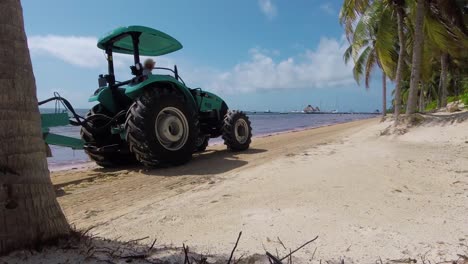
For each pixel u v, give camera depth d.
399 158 7.22
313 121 45.31
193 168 7.02
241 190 4.95
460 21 15.45
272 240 3.10
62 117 6.39
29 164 2.42
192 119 7.55
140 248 2.78
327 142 11.53
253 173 6.12
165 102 7.06
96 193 5.29
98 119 7.61
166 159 7.05
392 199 4.29
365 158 7.32
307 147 9.98
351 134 15.27
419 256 2.66
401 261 2.58
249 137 9.88
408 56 22.30
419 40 13.52
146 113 6.76
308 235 3.20
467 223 3.41
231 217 3.79
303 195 4.56
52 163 9.84
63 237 2.59
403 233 3.18
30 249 2.37
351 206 4.04
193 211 4.07
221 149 10.64
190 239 3.20
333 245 2.95
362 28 17.97
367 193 4.58
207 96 9.34
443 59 27.06
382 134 13.05
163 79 7.25
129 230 3.52
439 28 15.64
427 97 47.16
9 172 2.32
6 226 2.30
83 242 2.67
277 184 5.20
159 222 3.74
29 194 2.40
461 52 16.70
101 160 7.98
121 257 2.51
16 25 2.45
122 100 7.71
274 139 14.67
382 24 16.83
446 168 6.11
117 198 4.92
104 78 7.88
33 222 2.40
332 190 4.75
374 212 3.81
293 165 6.71
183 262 2.46
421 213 3.75
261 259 2.62
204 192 4.96
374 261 2.61
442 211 3.80
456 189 4.70
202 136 9.36
